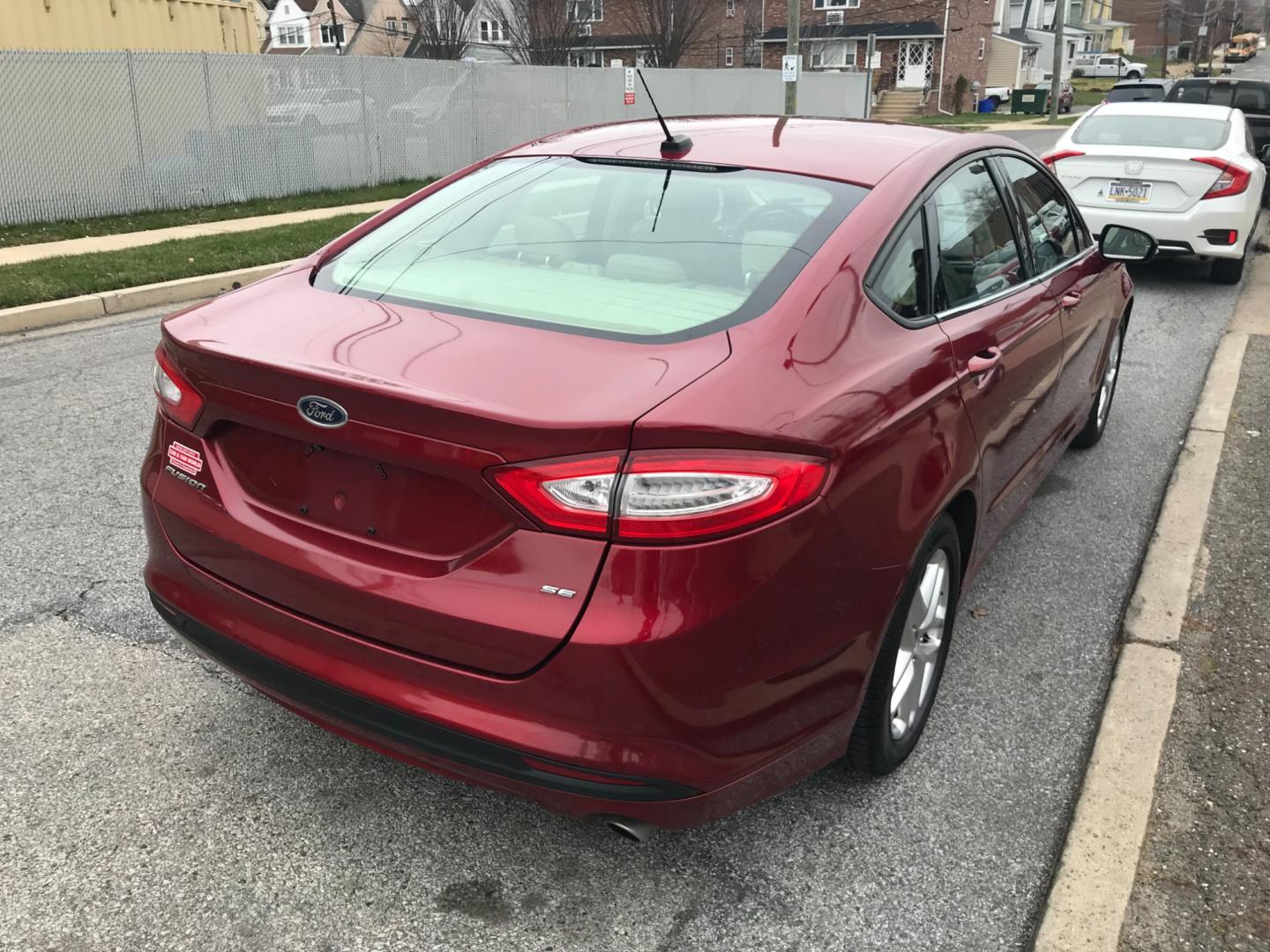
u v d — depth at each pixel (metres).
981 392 2.91
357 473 2.25
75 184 13.29
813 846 2.65
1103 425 5.50
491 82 19.52
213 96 14.73
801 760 2.37
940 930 2.41
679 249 2.68
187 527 2.53
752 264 2.57
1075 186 9.37
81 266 9.58
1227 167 8.87
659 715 2.04
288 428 2.27
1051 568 4.20
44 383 6.32
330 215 13.95
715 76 26.45
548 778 2.11
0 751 2.90
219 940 2.32
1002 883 2.55
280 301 2.68
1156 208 9.11
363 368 2.20
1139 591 3.86
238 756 2.92
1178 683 3.32
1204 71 78.69
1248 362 6.96
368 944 2.32
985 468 3.02
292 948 2.31
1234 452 5.33
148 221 13.19
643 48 38.06
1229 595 3.88
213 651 2.53
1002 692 3.35
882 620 2.43
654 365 2.20
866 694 2.60
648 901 2.46
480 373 2.16
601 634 2.00
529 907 2.44
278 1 55.62
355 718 2.29
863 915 2.44
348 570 2.24
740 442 2.03
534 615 2.04
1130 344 7.66
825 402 2.23
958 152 3.29
